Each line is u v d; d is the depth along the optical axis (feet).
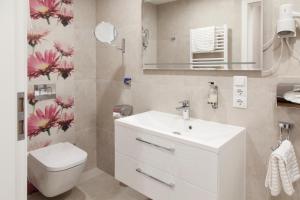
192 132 5.50
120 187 7.79
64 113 7.86
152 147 4.97
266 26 4.58
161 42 6.36
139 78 7.07
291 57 4.33
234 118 5.18
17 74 2.35
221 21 5.18
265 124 4.76
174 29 6.06
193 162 4.28
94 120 8.73
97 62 8.46
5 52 2.23
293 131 4.46
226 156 4.27
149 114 6.40
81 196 7.27
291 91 4.19
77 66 8.04
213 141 4.25
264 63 4.65
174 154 4.57
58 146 7.24
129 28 7.21
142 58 6.88
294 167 4.24
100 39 7.02
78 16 7.91
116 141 5.85
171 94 6.30
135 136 5.32
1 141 2.27
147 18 6.64
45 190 6.22
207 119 5.64
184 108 5.79
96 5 8.32
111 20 7.80
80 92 8.21
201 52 5.57
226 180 4.35
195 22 5.63
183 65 5.94
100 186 7.84
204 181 4.16
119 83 7.72
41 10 7.00
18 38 2.33
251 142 4.98
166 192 4.82
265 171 4.86
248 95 4.92
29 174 6.73
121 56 7.55
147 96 6.90
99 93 8.52
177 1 5.94
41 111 7.30
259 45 4.66
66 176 6.11
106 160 8.53
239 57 4.96
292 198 4.58
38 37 7.02
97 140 8.80
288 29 4.03
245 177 5.13
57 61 7.52
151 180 5.08
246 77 4.91
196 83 5.75
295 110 4.41
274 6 4.46
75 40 7.90
